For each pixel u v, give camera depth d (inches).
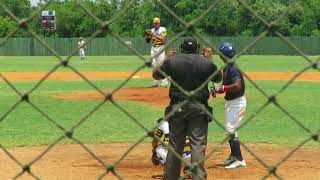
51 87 1240.8
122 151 551.2
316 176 452.8
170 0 2733.8
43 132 655.1
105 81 1411.2
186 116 347.9
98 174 456.1
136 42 3228.3
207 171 468.4
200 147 350.0
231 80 445.1
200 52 367.9
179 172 364.8
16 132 653.3
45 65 2177.7
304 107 898.1
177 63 347.9
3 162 496.4
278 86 1288.1
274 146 583.5
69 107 874.8
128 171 467.8
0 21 3056.1
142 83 1314.0
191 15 2753.4
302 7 3304.6
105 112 820.6
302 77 1601.9
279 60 2709.2
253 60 2709.2
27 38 3543.3
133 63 2375.7
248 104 930.7
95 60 2753.4
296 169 477.4
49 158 515.5
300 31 3326.8
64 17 3437.5
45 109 848.9
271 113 822.5
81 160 508.1
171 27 2721.5
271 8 2171.5
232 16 3208.7
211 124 723.4
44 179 439.2
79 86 1262.3
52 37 3467.0
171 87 354.3
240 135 644.7
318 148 574.9
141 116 785.6
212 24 3243.1
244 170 471.8
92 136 633.6
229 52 426.6
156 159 435.5
